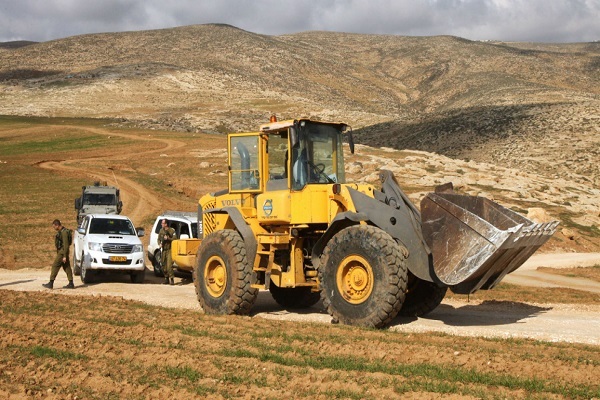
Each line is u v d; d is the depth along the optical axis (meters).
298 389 7.60
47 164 64.19
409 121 139.75
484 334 11.10
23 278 21.22
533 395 7.25
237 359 8.96
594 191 54.94
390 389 7.52
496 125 118.12
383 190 11.94
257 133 13.13
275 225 12.94
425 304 12.98
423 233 11.14
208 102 172.00
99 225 21.11
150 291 17.53
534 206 45.66
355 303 11.34
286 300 14.73
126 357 9.02
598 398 7.17
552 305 15.81
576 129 107.94
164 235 20.39
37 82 184.38
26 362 8.79
